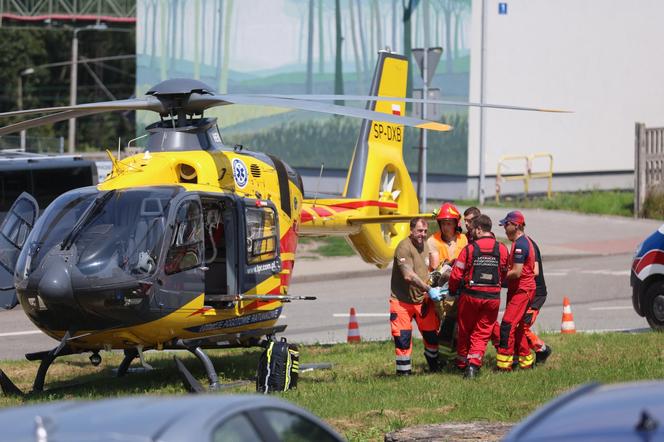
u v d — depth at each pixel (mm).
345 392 42188
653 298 62062
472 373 45281
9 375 52375
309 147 165375
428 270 47938
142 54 180125
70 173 95312
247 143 171875
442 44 149250
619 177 160125
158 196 43656
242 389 45094
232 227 46531
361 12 160750
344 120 160875
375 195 63094
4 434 15188
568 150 154875
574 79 155000
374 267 103062
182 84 46938
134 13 188000
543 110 41375
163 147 47125
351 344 60281
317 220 58938
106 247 42375
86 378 51219
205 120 48312
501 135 148625
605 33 157375
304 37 167500
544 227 125625
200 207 44406
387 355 54438
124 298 41844
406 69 67250
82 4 186750
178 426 15438
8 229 46969
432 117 97812
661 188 134750
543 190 153000
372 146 64062
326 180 164125
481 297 45094
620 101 159125
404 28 154625
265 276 48406
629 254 110062
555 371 46312
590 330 65688
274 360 43375
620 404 15992
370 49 160000
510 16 149250
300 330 69562
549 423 15719
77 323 42688
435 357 48094
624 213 136875
